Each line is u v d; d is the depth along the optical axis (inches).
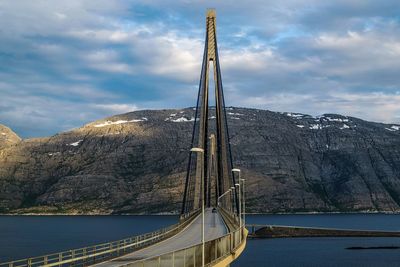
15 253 7209.6
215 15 6392.7
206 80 6235.2
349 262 6018.7
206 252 1708.9
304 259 6230.3
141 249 2372.0
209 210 6343.5
